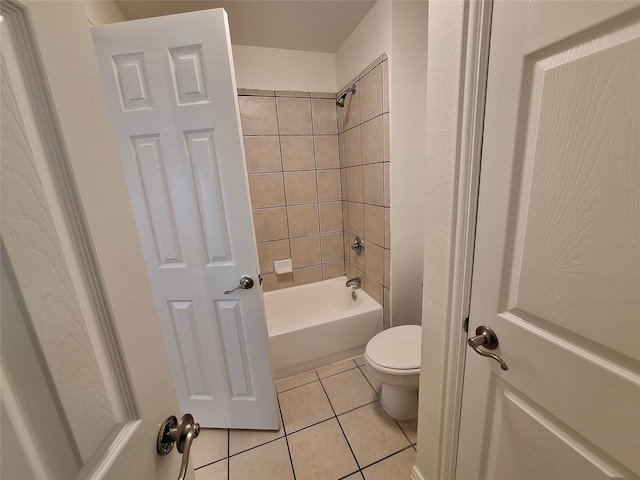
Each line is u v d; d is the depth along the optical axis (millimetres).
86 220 333
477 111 640
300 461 1303
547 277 549
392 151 1705
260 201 2291
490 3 579
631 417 450
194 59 1024
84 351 317
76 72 332
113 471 337
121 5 1525
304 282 2566
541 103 516
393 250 1869
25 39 272
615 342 455
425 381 995
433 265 861
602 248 456
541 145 526
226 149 1105
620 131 413
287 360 1828
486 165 644
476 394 775
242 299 1276
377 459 1296
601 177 443
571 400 537
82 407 308
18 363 252
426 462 1062
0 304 243
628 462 465
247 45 2045
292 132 2264
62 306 294
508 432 700
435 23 724
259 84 2117
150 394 425
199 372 1391
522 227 587
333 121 2359
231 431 1477
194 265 1235
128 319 392
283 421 1522
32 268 267
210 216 1178
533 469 647
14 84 260
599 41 422
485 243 674
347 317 1932
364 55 1824
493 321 683
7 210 249
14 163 256
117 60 1028
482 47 606
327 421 1510
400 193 1789
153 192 1147
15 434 244
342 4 1633
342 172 2426
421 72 1653
